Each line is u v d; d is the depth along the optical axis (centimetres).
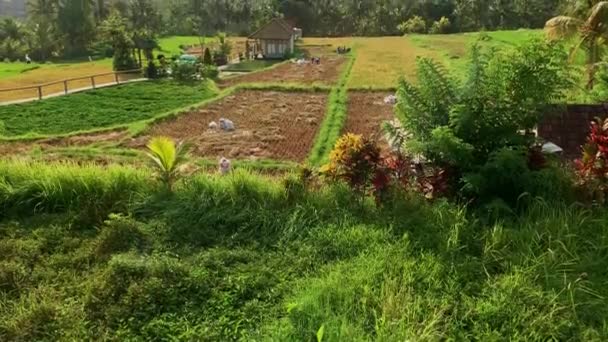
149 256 618
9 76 3591
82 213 723
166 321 517
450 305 503
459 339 466
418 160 757
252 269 593
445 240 594
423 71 736
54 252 657
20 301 556
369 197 706
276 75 3378
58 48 6203
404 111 734
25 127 1869
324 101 2372
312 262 601
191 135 1756
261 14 7444
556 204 637
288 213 693
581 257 560
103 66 4256
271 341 465
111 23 3797
